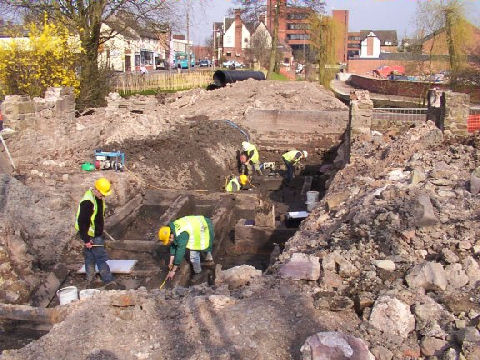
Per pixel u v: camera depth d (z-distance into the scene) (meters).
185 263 7.55
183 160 12.86
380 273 4.98
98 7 18.58
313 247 6.00
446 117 11.51
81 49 17.00
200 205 10.95
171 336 4.34
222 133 15.55
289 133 17.44
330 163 15.81
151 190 11.29
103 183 6.79
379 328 4.27
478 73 25.95
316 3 35.78
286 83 21.89
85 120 14.98
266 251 8.92
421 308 4.34
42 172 10.37
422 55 30.23
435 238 5.41
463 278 4.79
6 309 5.33
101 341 4.30
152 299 4.91
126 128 13.83
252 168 14.02
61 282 7.07
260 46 53.06
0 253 6.88
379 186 7.22
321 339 3.88
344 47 69.00
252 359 3.95
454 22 25.88
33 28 15.34
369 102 11.09
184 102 20.83
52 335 4.43
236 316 4.52
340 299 4.70
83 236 6.74
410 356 3.99
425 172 7.17
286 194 12.93
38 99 11.85
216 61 62.56
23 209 8.23
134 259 7.84
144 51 48.44
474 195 6.15
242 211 11.21
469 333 3.96
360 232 5.70
